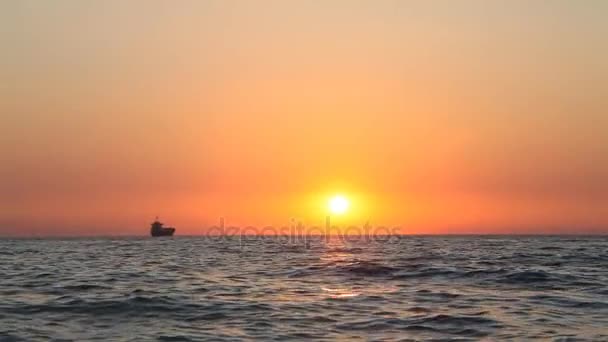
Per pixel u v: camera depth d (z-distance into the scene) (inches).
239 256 2957.7
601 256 2645.2
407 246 4338.1
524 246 4217.5
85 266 2293.3
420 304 1240.2
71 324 1050.7
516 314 1119.6
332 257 2748.5
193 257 2898.6
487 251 3284.9
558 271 1815.9
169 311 1164.5
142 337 951.0
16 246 4940.9
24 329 1009.5
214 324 1047.6
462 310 1162.6
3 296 1369.3
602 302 1248.8
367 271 1877.5
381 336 948.6
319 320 1075.3
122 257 2947.8
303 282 1635.1
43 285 1587.1
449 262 2253.9
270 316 1114.7
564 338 927.0
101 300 1279.5
